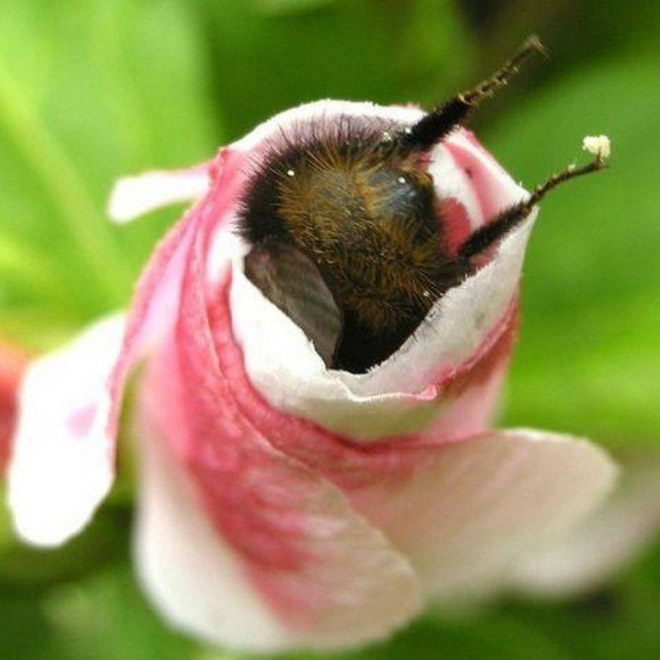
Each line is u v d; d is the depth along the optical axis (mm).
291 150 108
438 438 115
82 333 139
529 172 159
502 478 118
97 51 157
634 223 157
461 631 161
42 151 157
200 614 136
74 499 117
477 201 109
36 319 149
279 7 162
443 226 108
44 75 158
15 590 141
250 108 165
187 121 156
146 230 155
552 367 154
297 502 118
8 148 157
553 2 167
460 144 109
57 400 127
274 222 108
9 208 156
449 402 112
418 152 108
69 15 158
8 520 139
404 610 124
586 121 159
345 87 164
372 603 124
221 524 126
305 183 108
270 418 113
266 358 111
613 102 159
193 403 120
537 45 108
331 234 107
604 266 156
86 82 157
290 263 108
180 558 135
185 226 111
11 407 139
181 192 117
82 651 165
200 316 112
